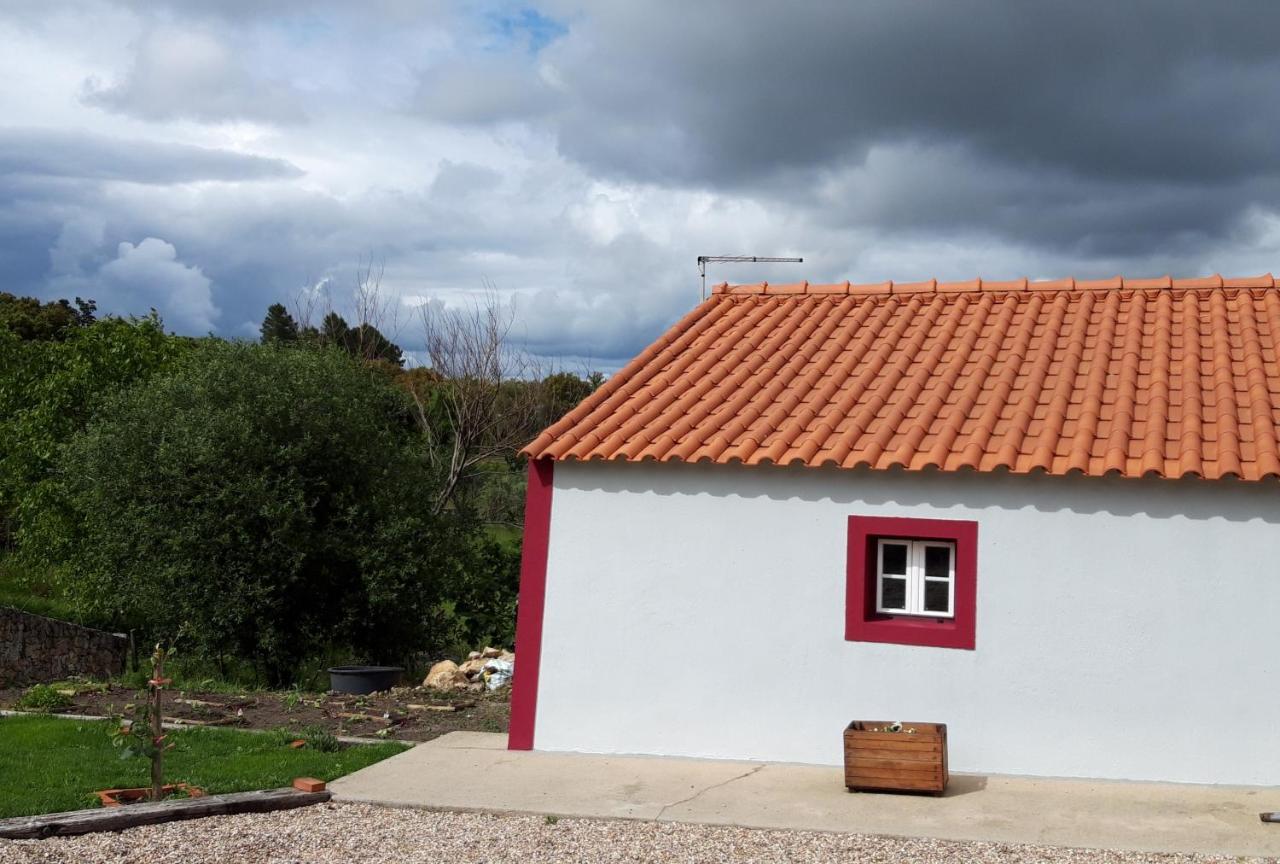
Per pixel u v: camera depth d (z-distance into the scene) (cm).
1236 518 948
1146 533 966
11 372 2458
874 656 1022
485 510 2773
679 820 856
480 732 1185
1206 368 1102
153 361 2242
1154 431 984
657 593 1082
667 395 1197
